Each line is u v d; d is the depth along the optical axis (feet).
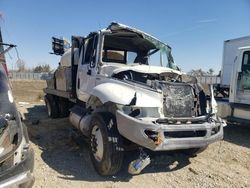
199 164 18.67
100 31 20.21
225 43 38.58
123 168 17.10
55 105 32.22
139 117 15.19
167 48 23.85
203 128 15.57
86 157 18.93
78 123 20.17
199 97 17.65
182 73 18.98
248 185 15.72
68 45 30.01
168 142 14.51
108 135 15.34
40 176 15.53
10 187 10.61
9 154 10.83
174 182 15.80
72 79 24.11
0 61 16.46
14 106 12.65
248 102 27.07
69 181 15.23
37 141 21.95
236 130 29.73
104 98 16.05
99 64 19.49
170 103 16.17
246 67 27.22
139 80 17.44
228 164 18.93
